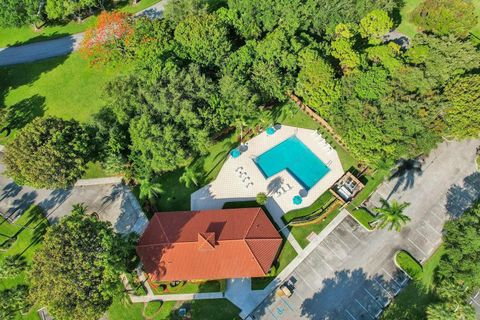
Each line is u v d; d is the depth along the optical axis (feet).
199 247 196.24
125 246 185.16
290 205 224.33
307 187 231.91
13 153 203.92
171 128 213.25
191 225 206.28
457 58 226.99
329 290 202.39
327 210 221.46
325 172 236.22
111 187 235.81
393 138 211.82
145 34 247.70
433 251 212.23
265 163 240.12
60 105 266.36
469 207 224.94
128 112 224.94
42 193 236.43
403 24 296.51
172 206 226.58
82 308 164.04
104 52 251.39
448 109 215.10
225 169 237.25
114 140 219.82
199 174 233.76
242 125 239.09
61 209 230.27
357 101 219.41
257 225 205.77
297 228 218.79
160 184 222.69
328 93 226.99
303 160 240.94
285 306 198.49
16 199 234.79
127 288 203.72
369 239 216.13
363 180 233.14
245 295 200.85
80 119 258.98
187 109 218.38
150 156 218.38
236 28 262.88
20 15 281.95
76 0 281.95
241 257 196.13
